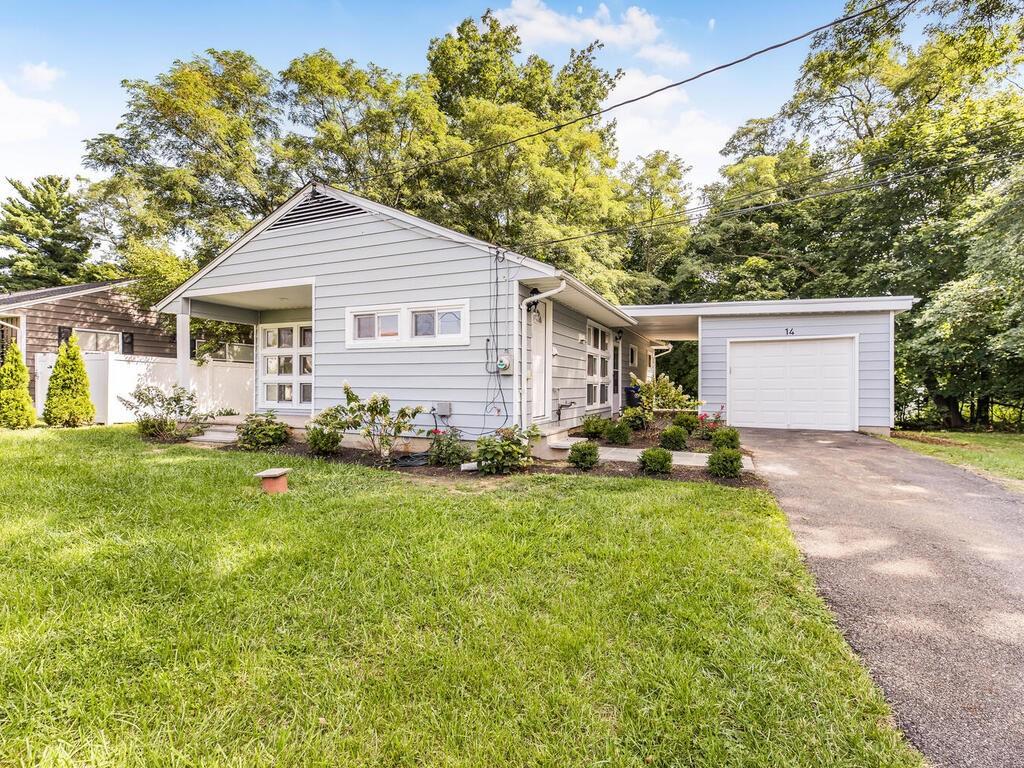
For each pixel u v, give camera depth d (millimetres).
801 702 1909
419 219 7016
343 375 7578
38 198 23141
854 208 15414
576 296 7672
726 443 6809
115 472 5500
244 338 14859
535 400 7492
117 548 3320
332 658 2180
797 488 5215
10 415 9359
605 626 2410
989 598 2805
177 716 1847
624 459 6590
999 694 2002
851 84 16703
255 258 8219
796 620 2506
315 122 15750
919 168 13422
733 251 18875
